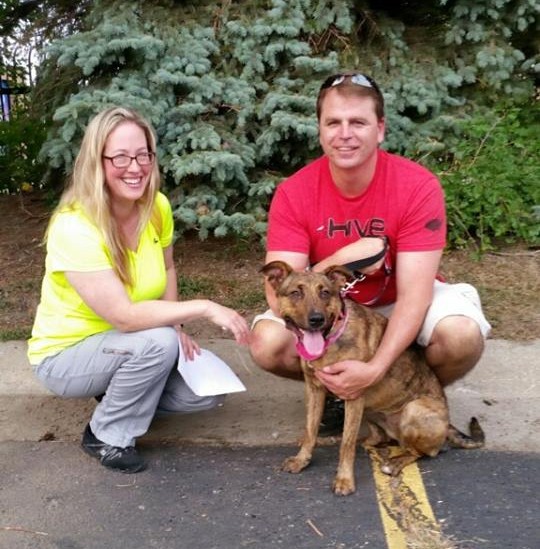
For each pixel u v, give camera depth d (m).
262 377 2.10
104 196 1.57
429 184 1.63
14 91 4.02
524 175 2.95
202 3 2.93
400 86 2.93
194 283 2.70
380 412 1.71
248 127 2.83
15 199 3.76
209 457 1.72
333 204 1.67
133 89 2.64
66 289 1.63
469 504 1.49
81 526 1.45
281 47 2.74
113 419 1.65
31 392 2.04
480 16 3.00
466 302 1.73
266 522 1.45
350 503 1.51
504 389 1.99
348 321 1.56
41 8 3.46
